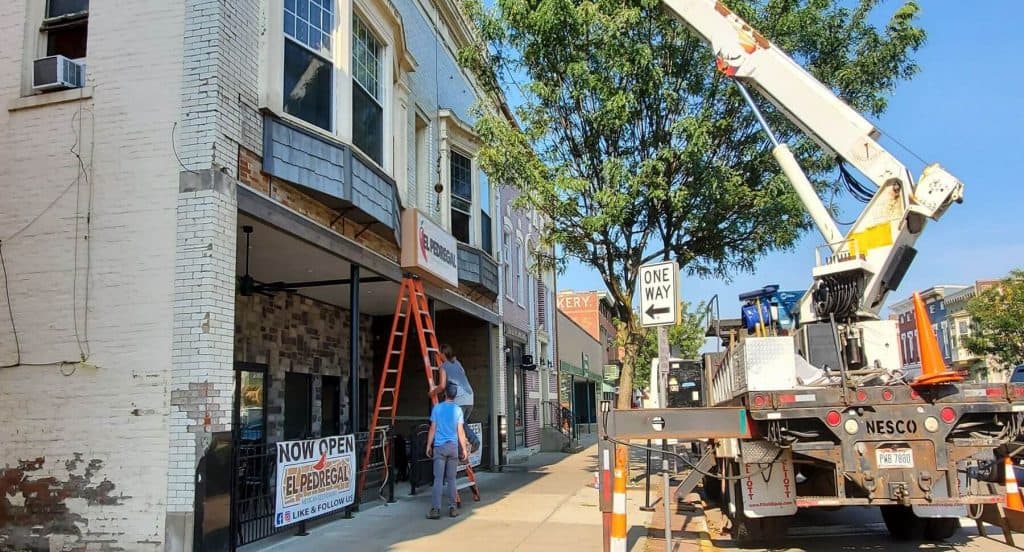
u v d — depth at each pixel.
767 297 10.02
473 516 10.28
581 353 37.56
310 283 11.70
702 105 12.88
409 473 14.32
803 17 12.66
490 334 18.62
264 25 8.96
